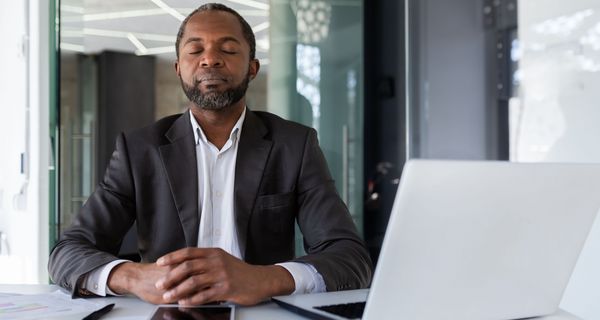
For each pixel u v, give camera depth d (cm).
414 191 78
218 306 104
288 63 357
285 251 148
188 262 105
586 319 244
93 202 145
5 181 255
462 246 84
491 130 501
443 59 510
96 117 281
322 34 367
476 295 89
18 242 242
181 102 301
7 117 253
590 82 265
